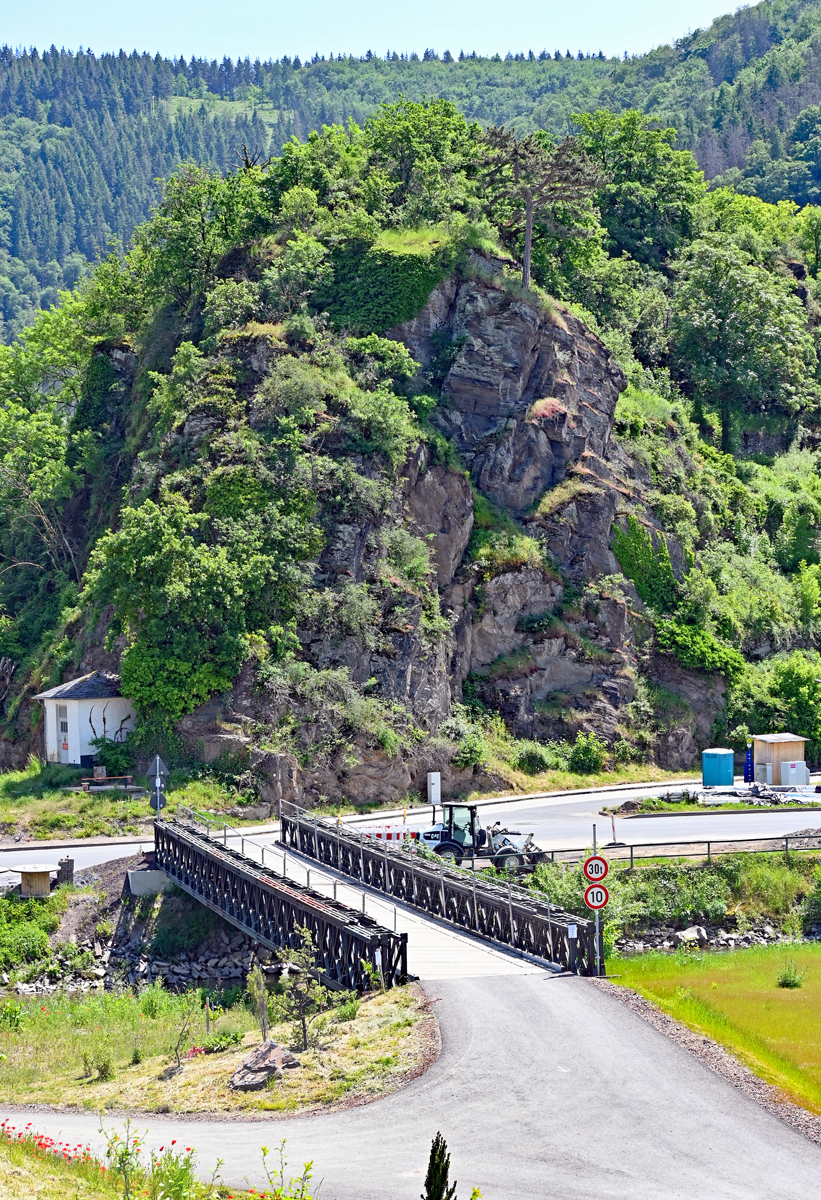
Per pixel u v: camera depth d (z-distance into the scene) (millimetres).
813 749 66312
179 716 52969
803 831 44188
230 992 34000
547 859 40094
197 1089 22781
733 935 38719
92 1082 25094
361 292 68500
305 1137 19219
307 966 28281
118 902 40688
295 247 68750
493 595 63656
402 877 36531
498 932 31328
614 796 56781
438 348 68375
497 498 66750
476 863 40594
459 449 66875
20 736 64875
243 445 59031
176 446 62406
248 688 53531
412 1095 20469
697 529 74938
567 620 65625
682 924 38844
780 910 39750
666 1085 20625
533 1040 22844
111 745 53562
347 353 65375
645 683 66750
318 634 56219
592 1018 24156
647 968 32219
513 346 68250
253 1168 18047
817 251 117000
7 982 36688
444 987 26547
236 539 56375
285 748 52250
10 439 75125
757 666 70375
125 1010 32781
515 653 63844
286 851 43688
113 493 72875
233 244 74812
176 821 43750
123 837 46906
